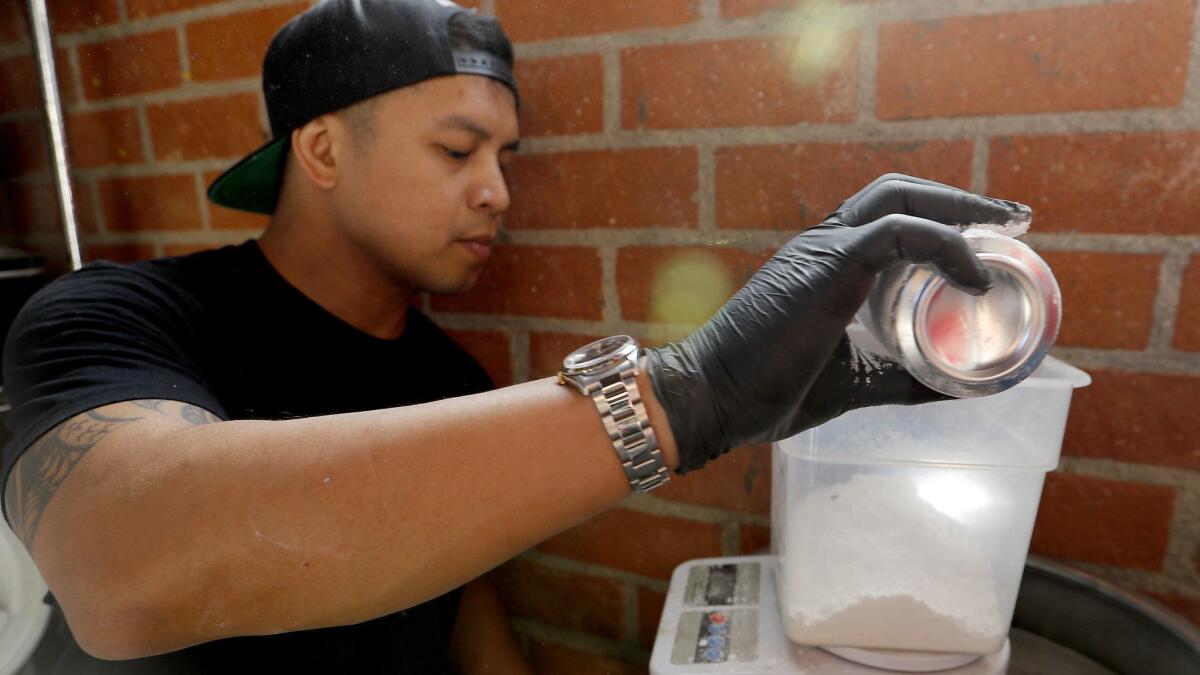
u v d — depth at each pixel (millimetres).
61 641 566
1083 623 544
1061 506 604
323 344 669
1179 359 545
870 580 450
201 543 330
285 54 603
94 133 935
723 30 620
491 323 781
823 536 454
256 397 624
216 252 699
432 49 562
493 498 345
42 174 928
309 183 658
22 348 485
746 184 638
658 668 476
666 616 542
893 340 351
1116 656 523
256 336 647
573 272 724
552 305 741
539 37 693
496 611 794
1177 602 576
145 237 955
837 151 603
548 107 704
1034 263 336
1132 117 523
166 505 337
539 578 815
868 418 432
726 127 635
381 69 565
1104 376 570
